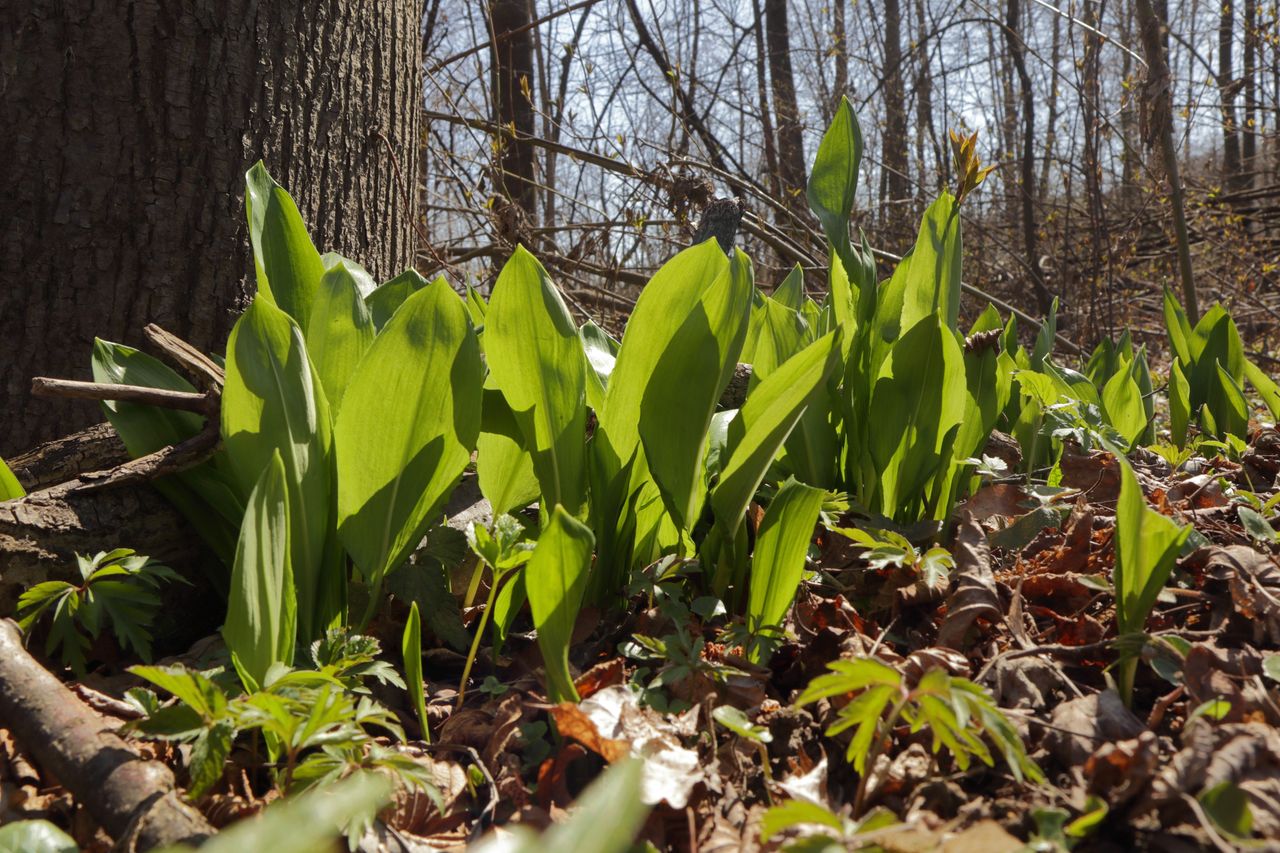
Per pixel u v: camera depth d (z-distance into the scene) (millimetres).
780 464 1968
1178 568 1500
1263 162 12914
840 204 2010
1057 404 2213
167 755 1182
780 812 846
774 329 1892
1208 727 988
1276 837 845
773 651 1386
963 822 976
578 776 1196
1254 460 2432
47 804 1089
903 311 1898
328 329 1536
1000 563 1720
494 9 7004
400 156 2658
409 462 1389
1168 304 3125
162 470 1494
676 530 1723
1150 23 5258
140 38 2090
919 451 1811
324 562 1431
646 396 1409
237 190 2197
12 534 1375
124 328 2104
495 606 1421
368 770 1036
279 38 2268
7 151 2037
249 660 1120
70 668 1447
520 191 6465
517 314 1385
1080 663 1318
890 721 989
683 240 5648
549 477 1455
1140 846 903
